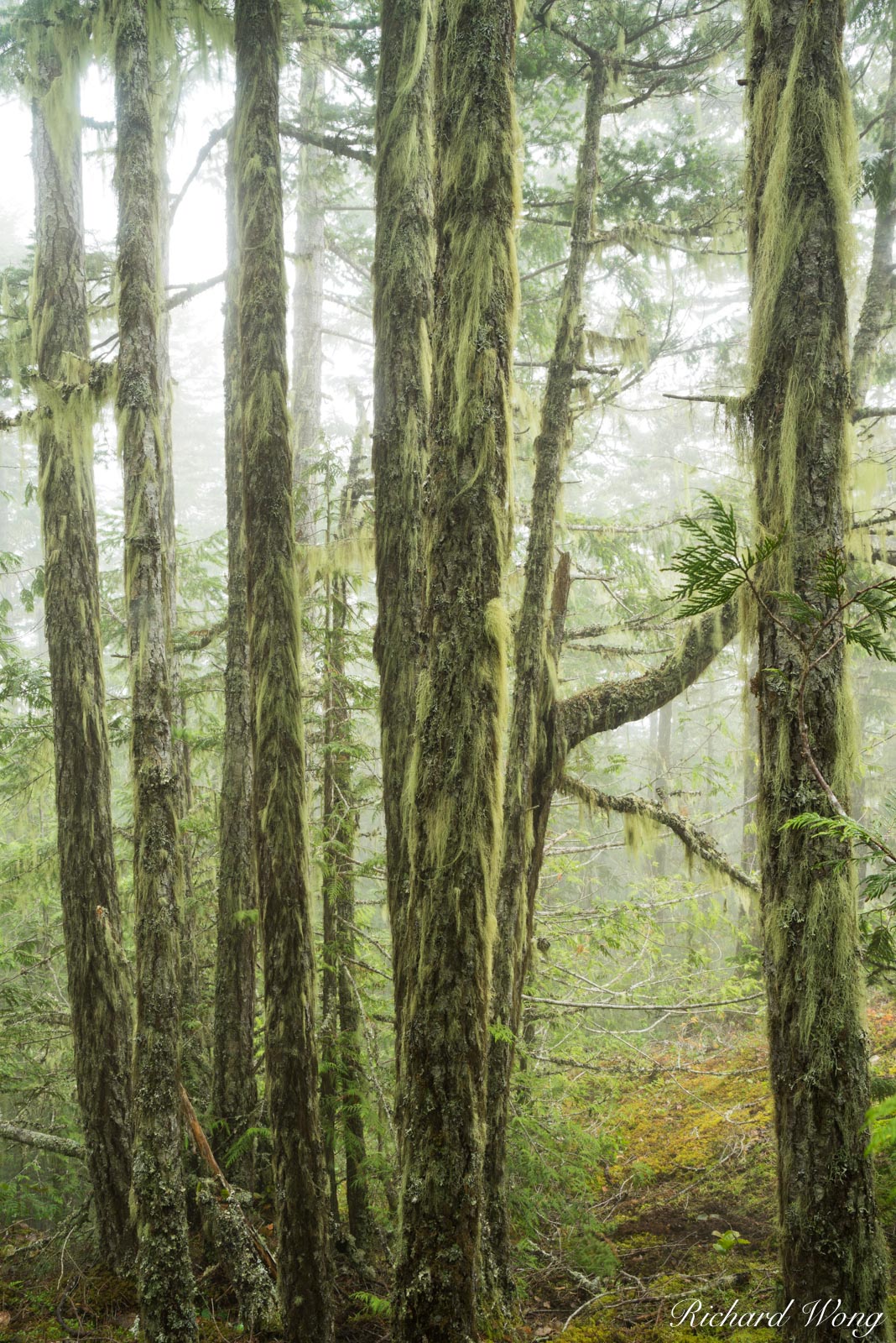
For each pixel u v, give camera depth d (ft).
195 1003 23.40
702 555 7.80
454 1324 10.68
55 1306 19.02
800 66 11.52
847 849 10.76
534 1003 25.45
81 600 21.81
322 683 22.08
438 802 11.35
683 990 30.86
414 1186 11.03
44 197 22.70
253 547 15.51
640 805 21.15
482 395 11.58
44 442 21.88
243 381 15.79
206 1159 16.97
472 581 11.48
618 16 21.43
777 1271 15.97
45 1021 25.58
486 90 11.91
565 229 28.32
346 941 20.62
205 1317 17.42
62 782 21.45
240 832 20.81
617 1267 17.53
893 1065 22.34
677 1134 24.20
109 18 19.22
